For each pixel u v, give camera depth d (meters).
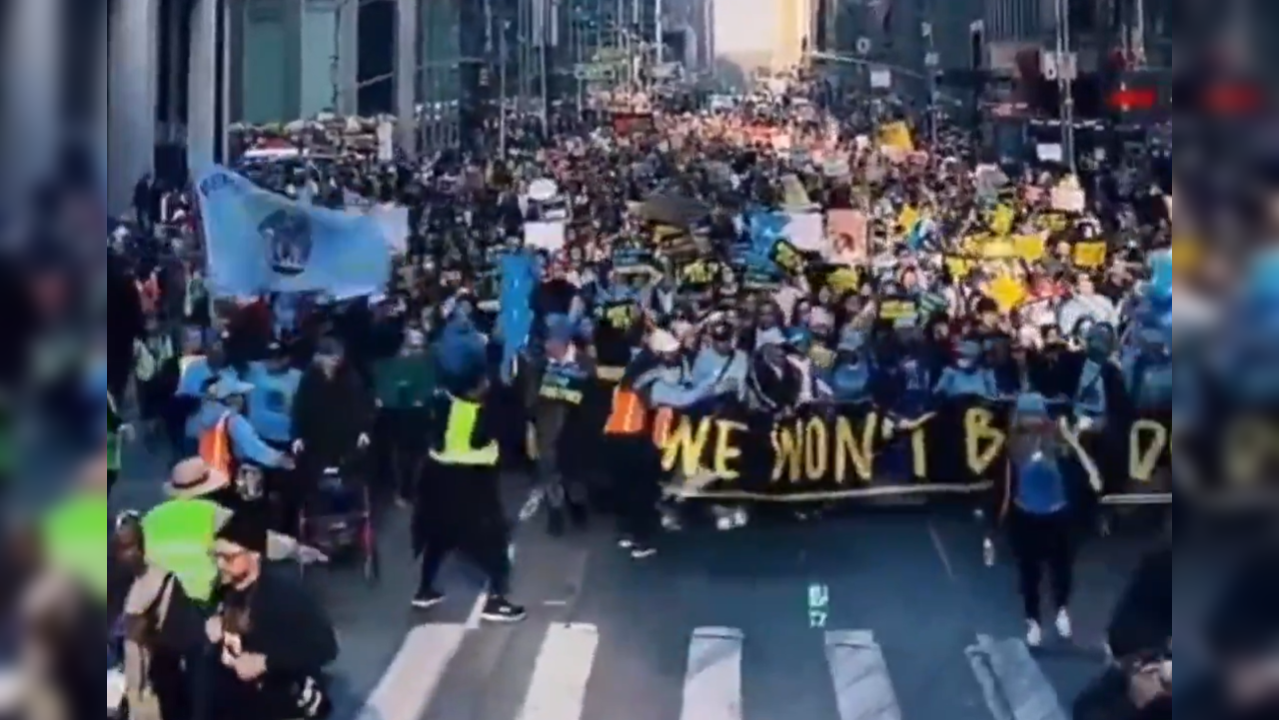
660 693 9.25
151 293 16.70
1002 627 10.64
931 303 17.86
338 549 11.78
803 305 17.16
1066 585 10.34
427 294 17.94
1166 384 13.15
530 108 45.53
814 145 39.72
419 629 10.64
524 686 9.30
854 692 9.23
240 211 15.57
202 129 28.81
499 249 23.84
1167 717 6.66
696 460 14.12
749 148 40.06
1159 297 13.70
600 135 45.12
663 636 10.52
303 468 11.65
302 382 11.87
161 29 27.44
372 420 12.93
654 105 47.41
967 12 37.75
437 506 11.02
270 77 32.31
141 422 15.30
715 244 26.00
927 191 30.48
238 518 7.98
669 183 35.28
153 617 7.14
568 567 12.61
